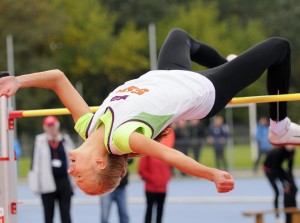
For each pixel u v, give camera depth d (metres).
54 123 17.62
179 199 28.80
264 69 8.94
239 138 61.12
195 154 38.09
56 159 17.67
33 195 32.53
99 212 26.05
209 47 9.80
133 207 26.98
